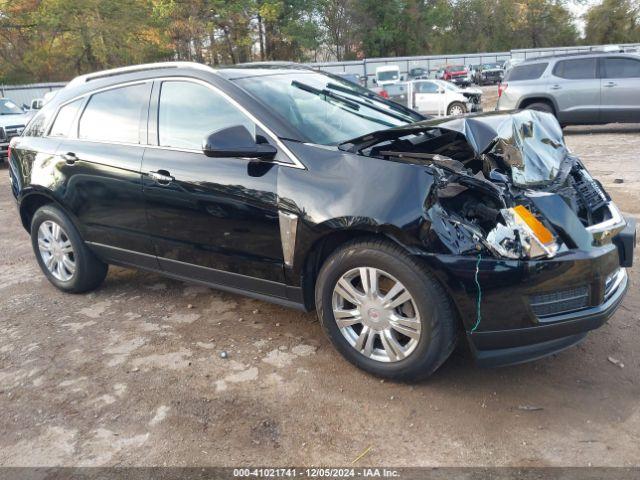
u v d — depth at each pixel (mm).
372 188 2891
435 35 64938
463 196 2932
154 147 3797
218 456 2627
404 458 2555
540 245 2684
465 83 36250
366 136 3234
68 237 4434
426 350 2885
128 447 2721
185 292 4586
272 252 3314
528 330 2756
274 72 4027
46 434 2855
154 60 38188
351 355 3193
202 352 3584
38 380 3359
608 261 2859
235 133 3139
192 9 36750
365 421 2820
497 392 3012
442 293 2811
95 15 34406
